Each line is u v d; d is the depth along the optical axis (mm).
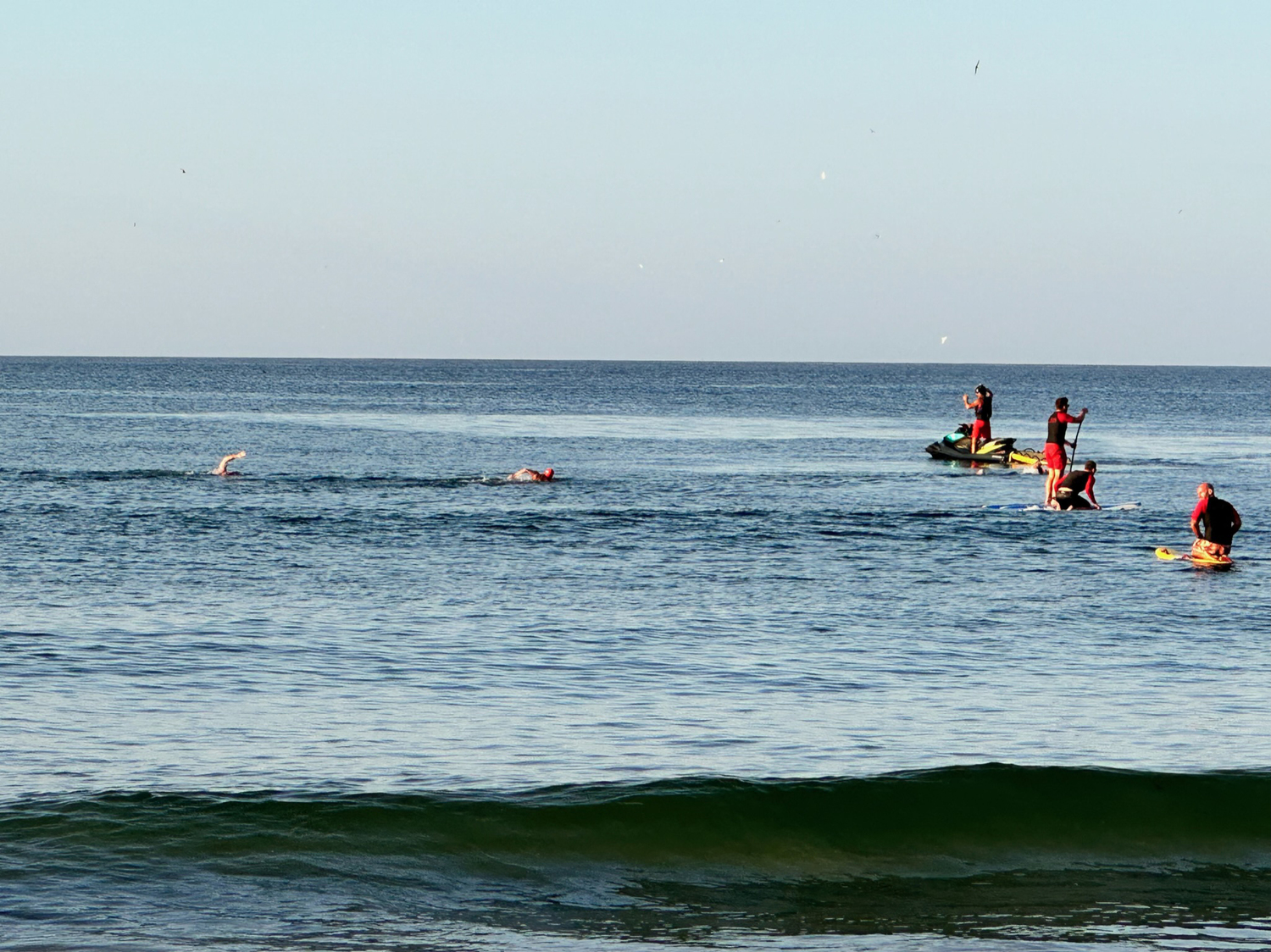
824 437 125812
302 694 26969
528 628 34062
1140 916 18172
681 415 172125
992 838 20266
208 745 23250
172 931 16531
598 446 110375
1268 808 21156
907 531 54625
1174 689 28297
